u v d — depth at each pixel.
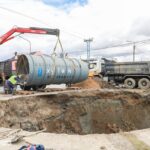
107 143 8.34
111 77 32.88
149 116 21.22
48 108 17.64
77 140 8.66
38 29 26.44
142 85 31.02
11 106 15.60
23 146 7.68
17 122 14.98
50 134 9.41
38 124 15.92
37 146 7.42
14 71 27.36
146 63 30.81
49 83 23.30
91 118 19.58
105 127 19.64
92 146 8.05
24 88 22.58
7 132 9.81
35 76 21.19
